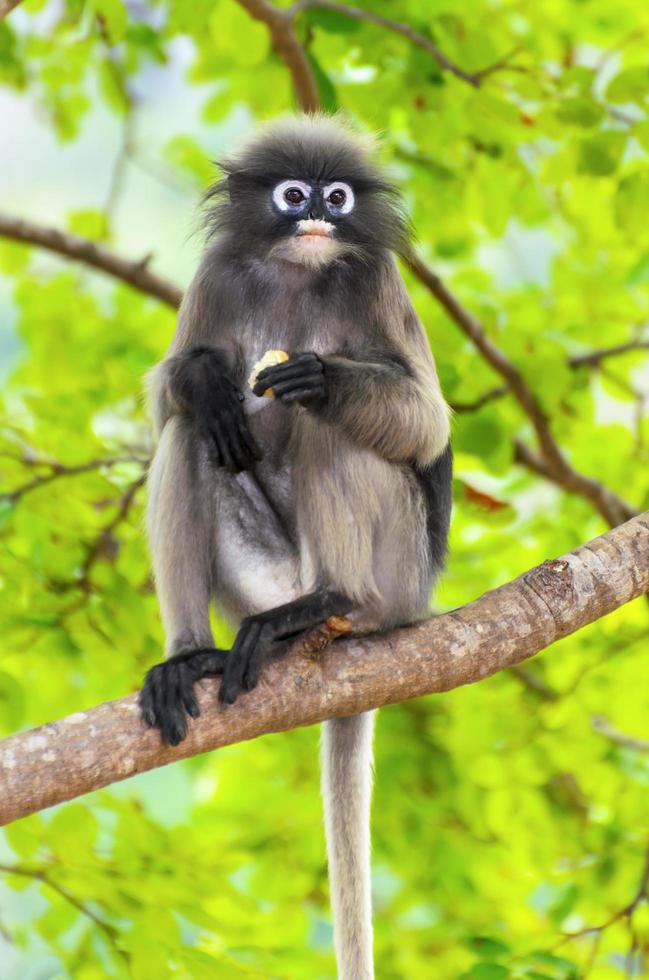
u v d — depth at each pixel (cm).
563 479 1118
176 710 635
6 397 1122
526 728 1027
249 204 848
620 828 1006
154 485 763
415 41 995
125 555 989
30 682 927
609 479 1162
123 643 912
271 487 821
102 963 758
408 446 757
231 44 998
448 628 670
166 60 1137
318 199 838
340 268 841
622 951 931
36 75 1153
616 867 957
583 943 934
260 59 1001
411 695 666
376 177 866
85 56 1143
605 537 704
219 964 763
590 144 981
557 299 1175
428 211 1109
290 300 844
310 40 1055
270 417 831
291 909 988
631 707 1009
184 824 959
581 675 992
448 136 1060
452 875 992
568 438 1170
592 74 995
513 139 1042
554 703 1009
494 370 1110
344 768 788
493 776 1014
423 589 788
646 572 698
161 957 758
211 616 939
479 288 1198
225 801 1054
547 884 1029
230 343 845
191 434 767
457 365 1088
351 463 747
